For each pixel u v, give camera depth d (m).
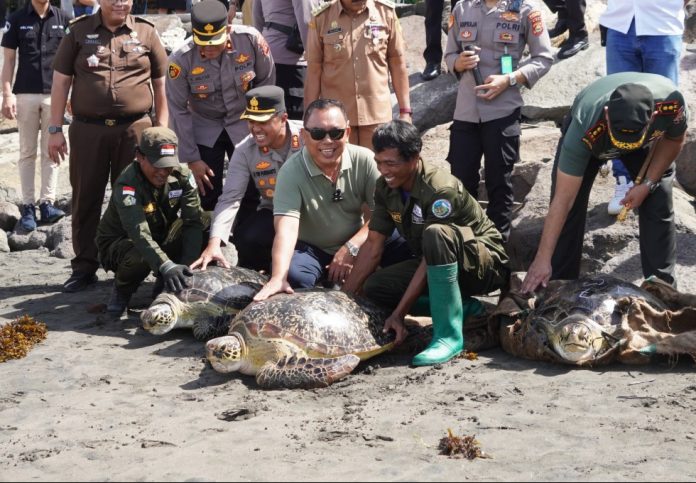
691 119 8.00
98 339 5.82
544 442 3.88
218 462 3.72
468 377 4.81
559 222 5.14
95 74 6.83
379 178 5.27
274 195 5.57
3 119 11.56
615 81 5.11
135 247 6.15
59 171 10.68
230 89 6.71
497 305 5.43
